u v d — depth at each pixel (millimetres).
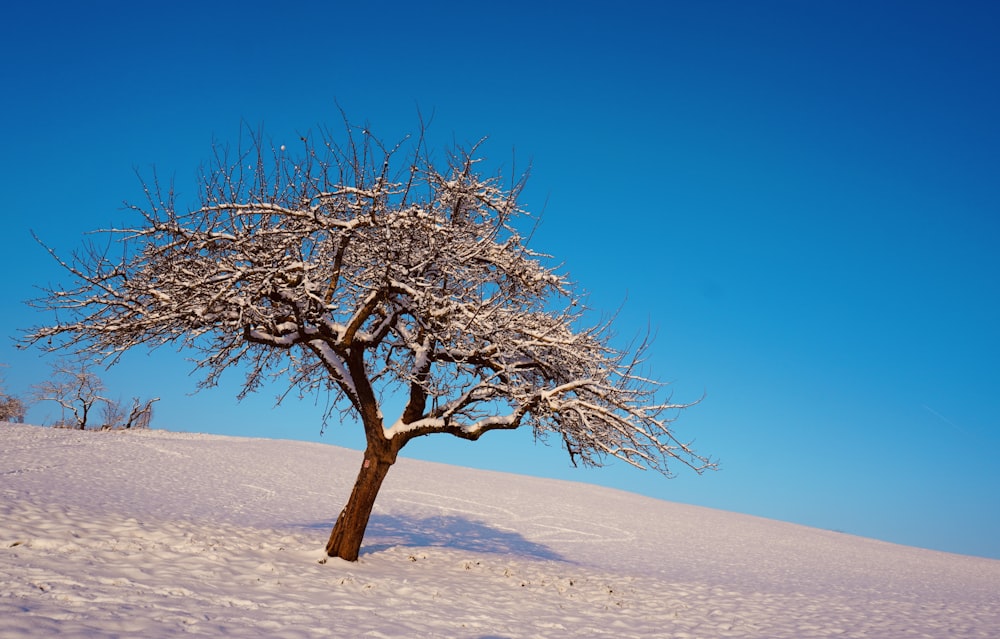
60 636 6859
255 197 13359
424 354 15500
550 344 15109
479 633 10094
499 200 14727
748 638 12727
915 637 14492
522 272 15289
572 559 25281
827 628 14836
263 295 13094
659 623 13375
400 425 15484
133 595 9195
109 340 12914
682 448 14172
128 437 46344
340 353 14734
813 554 38062
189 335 12617
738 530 45750
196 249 12758
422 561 17516
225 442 53438
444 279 15219
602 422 15234
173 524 16812
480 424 15258
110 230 12477
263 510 27234
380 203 13117
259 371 16547
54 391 54719
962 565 40562
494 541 27156
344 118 13234
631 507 49875
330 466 46219
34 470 29359
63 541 12102
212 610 8977
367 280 14547
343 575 13305
